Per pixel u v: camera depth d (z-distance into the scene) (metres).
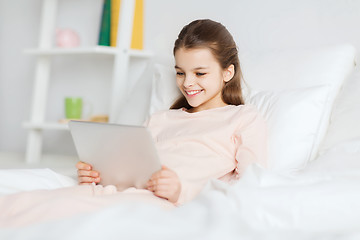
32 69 2.76
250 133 1.16
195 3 2.02
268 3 1.82
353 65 1.51
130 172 1.03
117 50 2.08
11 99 2.84
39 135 2.47
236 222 0.61
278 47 1.80
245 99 1.40
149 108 1.61
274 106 1.30
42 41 2.48
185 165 1.13
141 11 2.17
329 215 0.73
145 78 1.78
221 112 1.25
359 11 1.61
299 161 1.22
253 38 1.86
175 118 1.31
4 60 2.86
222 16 1.94
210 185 0.82
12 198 0.79
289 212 0.72
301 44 1.75
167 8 2.11
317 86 1.32
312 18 1.72
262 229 0.70
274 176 0.81
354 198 0.75
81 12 2.48
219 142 1.18
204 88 1.27
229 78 1.33
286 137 1.24
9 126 2.85
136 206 0.62
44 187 0.99
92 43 2.43
